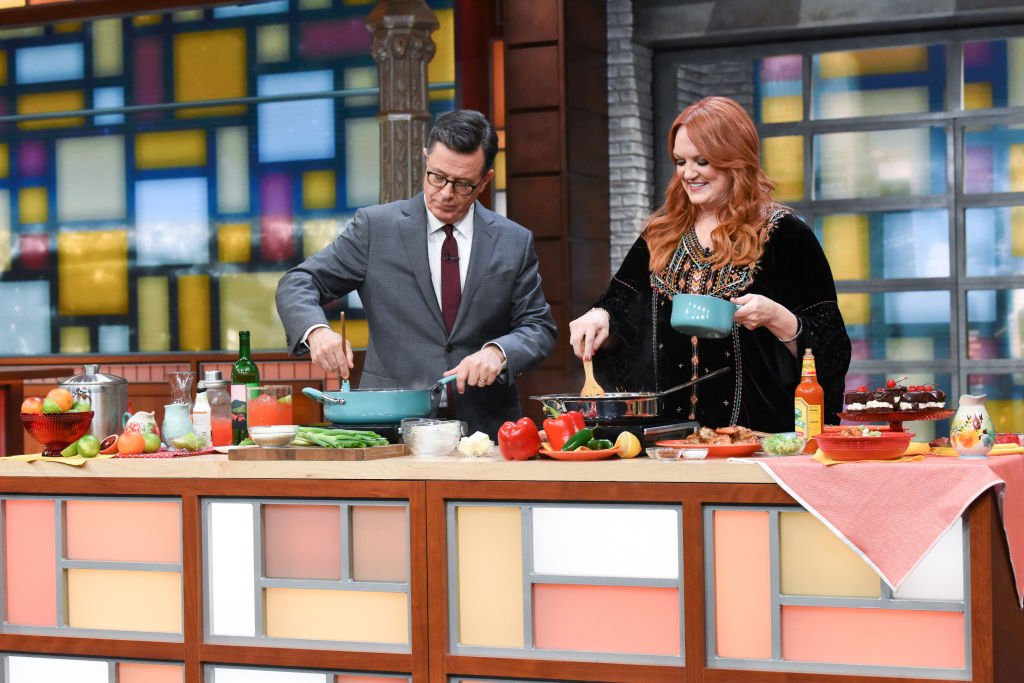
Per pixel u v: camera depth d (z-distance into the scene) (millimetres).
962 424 2523
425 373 3365
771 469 2400
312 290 3320
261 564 2752
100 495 2865
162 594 2832
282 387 2959
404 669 2645
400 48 6234
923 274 6645
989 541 2305
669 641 2510
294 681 2729
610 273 6887
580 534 2555
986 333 6566
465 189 3236
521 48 6523
